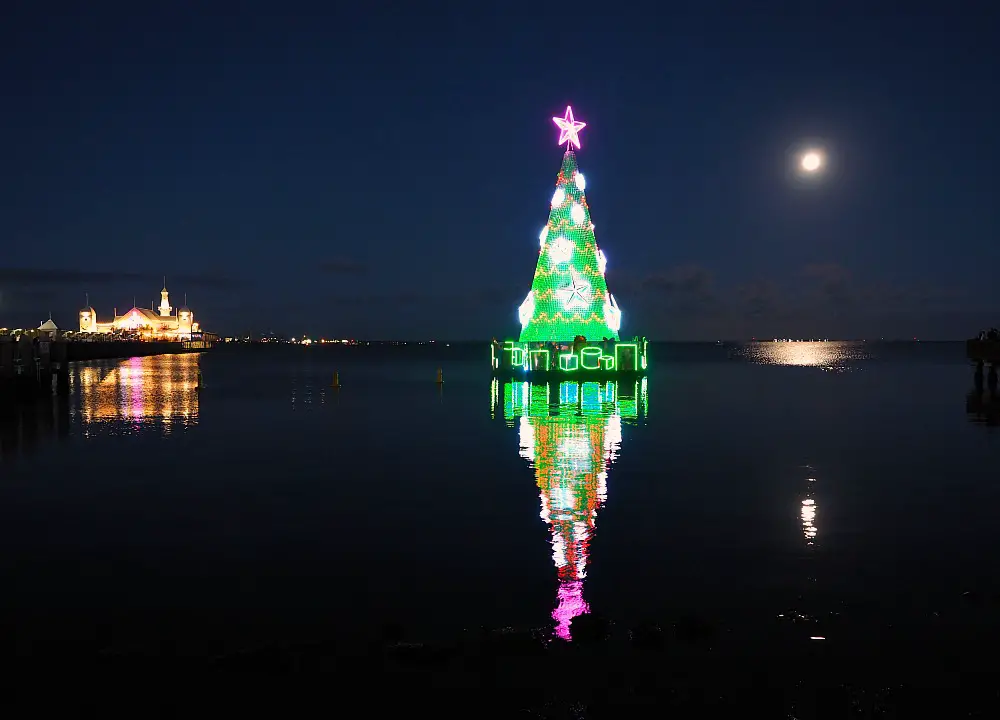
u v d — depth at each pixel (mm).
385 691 6586
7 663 7121
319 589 8938
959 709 6277
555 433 22875
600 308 43125
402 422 25969
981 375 39531
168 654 7270
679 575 9312
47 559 10141
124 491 14492
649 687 6621
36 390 35562
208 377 56531
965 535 11047
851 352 185875
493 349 51438
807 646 7348
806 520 11961
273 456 18703
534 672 6883
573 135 41906
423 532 11367
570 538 10984
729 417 27344
